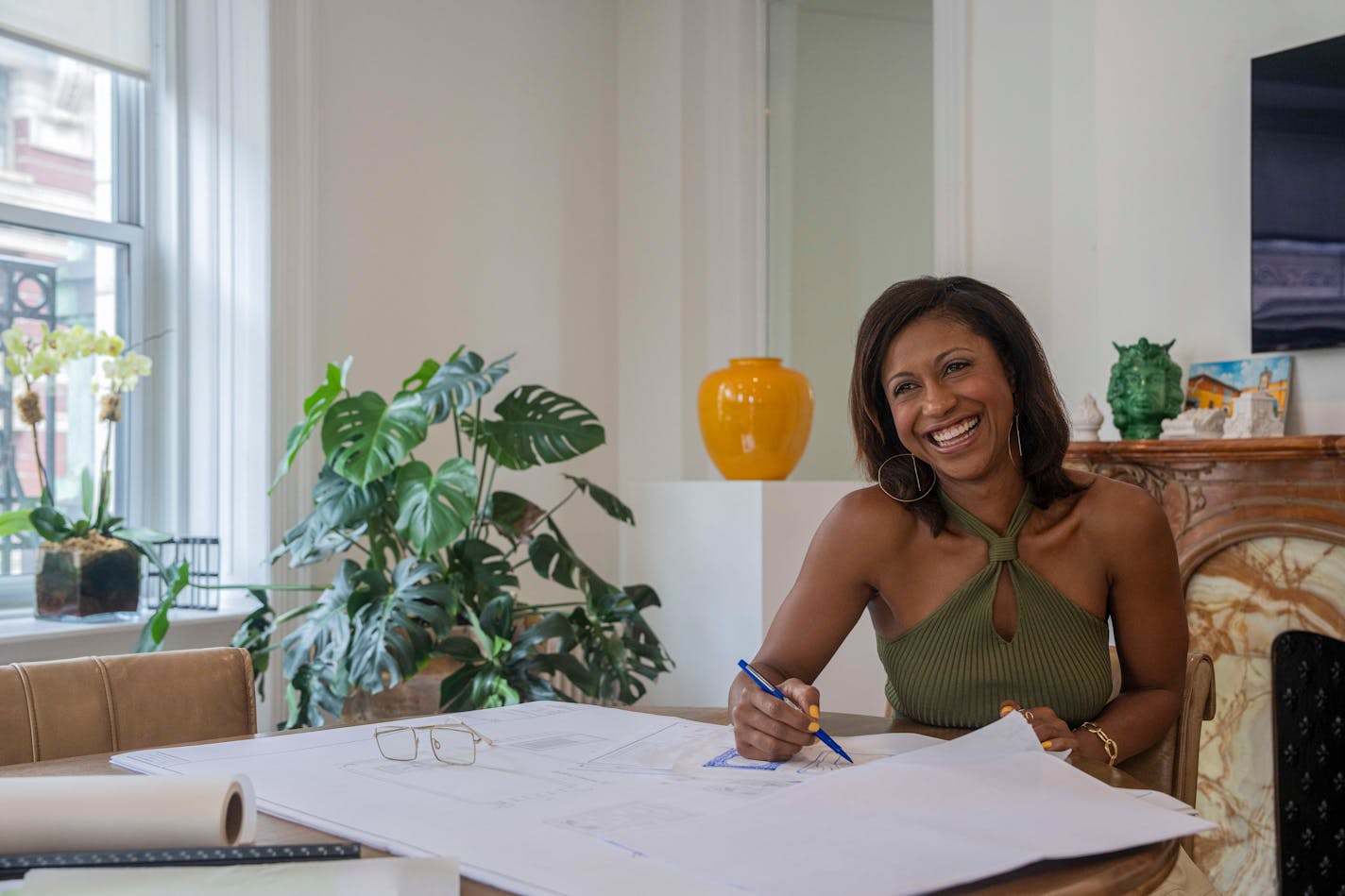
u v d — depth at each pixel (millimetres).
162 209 3291
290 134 3273
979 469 1241
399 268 3680
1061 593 1298
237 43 3252
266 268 3201
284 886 613
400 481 2766
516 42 4070
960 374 1239
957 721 1314
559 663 2732
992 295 1285
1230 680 2766
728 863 699
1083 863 731
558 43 4223
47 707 1323
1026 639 1288
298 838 786
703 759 1049
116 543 2863
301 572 3281
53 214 3055
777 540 3502
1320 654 2621
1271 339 2910
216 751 1089
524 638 2719
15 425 2988
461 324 3873
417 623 2598
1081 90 3426
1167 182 3201
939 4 3666
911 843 732
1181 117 3172
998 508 1317
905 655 1341
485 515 3078
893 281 4551
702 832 770
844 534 1361
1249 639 2730
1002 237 3561
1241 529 2713
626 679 2926
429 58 3783
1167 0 3205
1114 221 3324
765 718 1056
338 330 3494
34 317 3049
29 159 3031
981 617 1294
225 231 3260
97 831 676
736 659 3566
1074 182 3443
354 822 813
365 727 1203
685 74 4293
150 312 3266
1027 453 1316
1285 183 2891
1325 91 2830
